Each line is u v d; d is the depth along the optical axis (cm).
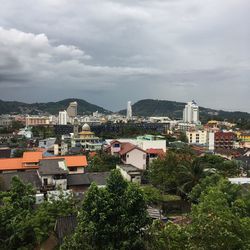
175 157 6100
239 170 8012
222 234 1744
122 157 8250
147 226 2300
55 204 3841
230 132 15288
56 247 3116
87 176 6128
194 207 2709
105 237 2195
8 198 3819
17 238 2944
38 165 6288
